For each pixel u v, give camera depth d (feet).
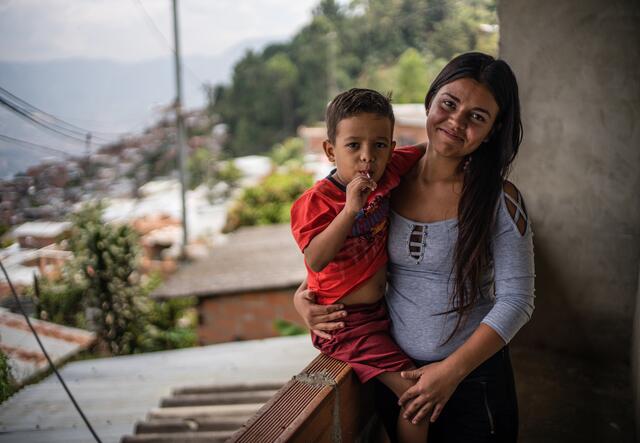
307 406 4.88
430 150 5.29
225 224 76.07
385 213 5.37
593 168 9.77
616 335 10.16
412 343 5.41
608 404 9.00
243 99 191.42
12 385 17.16
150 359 23.15
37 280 24.36
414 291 5.34
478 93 4.71
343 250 5.23
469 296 5.05
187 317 44.86
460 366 4.85
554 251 10.36
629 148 9.46
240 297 37.17
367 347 5.40
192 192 105.60
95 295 32.86
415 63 73.51
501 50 10.03
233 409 15.57
